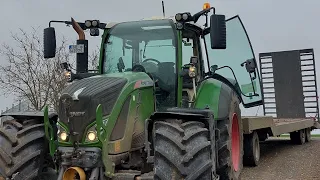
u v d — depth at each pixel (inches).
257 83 272.5
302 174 297.0
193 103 217.2
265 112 567.5
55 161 177.3
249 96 271.7
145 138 175.2
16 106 486.3
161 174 159.8
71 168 164.7
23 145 182.5
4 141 183.8
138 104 186.1
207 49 251.6
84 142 168.4
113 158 171.2
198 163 163.3
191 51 233.0
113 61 222.2
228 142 217.3
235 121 244.2
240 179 258.4
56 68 475.2
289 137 535.5
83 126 168.6
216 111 214.2
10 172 176.7
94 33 224.5
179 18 205.8
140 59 216.8
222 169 216.4
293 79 548.1
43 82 490.0
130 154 181.0
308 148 443.8
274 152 414.6
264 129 356.8
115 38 223.9
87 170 165.3
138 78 190.2
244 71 266.1
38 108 482.0
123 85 181.0
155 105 199.2
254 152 329.1
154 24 218.4
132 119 181.6
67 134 171.2
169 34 213.6
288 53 546.6
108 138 169.9
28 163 183.3
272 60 556.7
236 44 265.0
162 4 234.7
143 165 182.9
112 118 172.7
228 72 262.4
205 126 183.5
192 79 216.4
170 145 163.5
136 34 219.9
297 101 548.4
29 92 492.7
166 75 210.7
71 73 221.6
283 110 554.9
